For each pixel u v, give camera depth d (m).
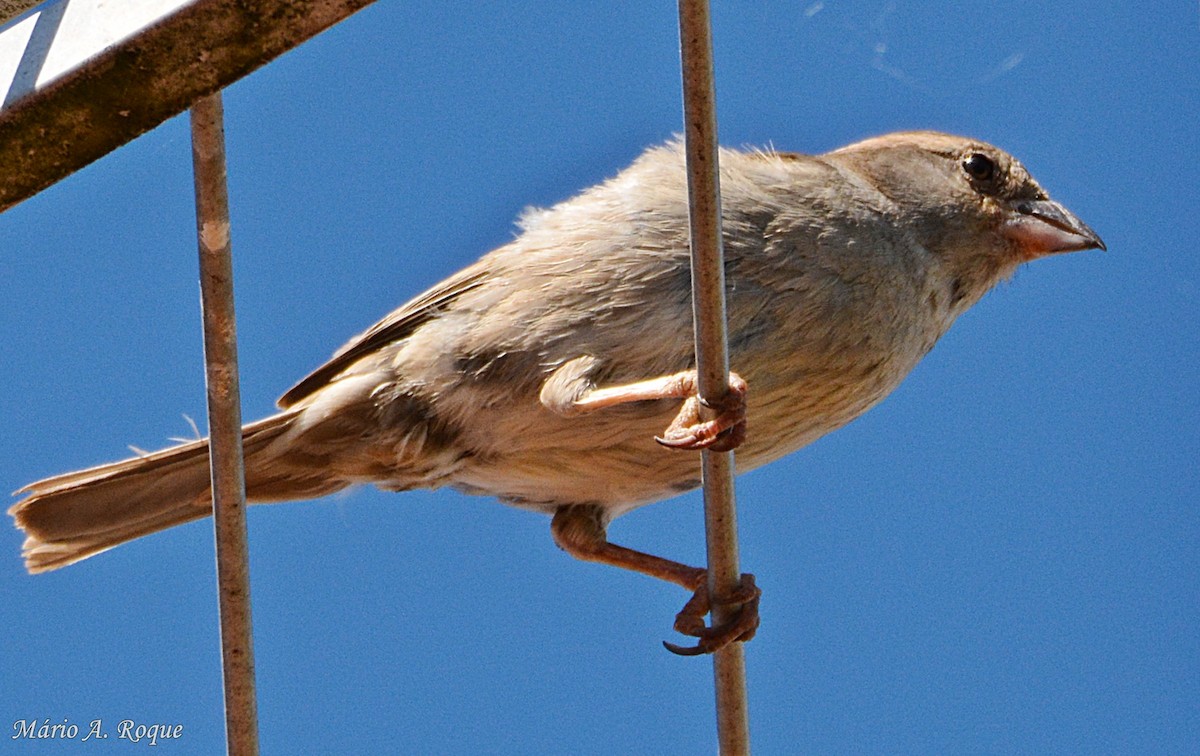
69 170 6.67
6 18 6.72
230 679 7.39
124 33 6.19
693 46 7.09
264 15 6.11
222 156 7.06
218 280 7.20
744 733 8.27
